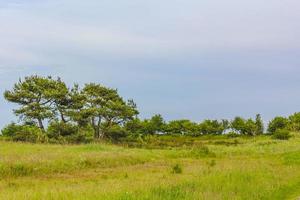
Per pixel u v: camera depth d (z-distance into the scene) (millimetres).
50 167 27641
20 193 16797
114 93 72750
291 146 59656
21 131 60219
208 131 113750
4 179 23828
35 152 33781
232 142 84688
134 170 29109
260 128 114125
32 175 25859
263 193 18281
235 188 18969
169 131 113125
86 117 68812
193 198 15859
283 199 18172
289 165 32219
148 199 15242
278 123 113875
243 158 42219
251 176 23203
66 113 66188
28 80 64500
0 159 26984
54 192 16844
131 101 75062
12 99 63094
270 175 24359
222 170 25750
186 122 114062
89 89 70625
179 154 43906
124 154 36625
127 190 16984
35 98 64062
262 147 59000
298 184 22016
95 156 32969
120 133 72000
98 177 25141
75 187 18938
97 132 72188
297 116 116688
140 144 67812
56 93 64125
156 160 37594
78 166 29719
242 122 113438
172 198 15844
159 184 19031
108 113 70750
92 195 15883
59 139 61875
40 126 64000
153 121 110875
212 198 15930
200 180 20672
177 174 25359
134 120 75188
